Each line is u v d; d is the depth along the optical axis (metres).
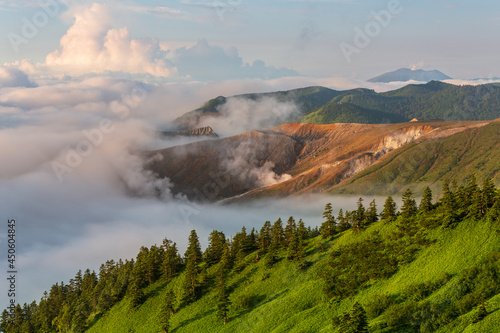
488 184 152.38
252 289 175.25
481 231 143.62
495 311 106.81
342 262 163.50
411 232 161.12
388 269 148.88
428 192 172.62
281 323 143.88
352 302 141.62
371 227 178.75
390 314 120.38
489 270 123.12
